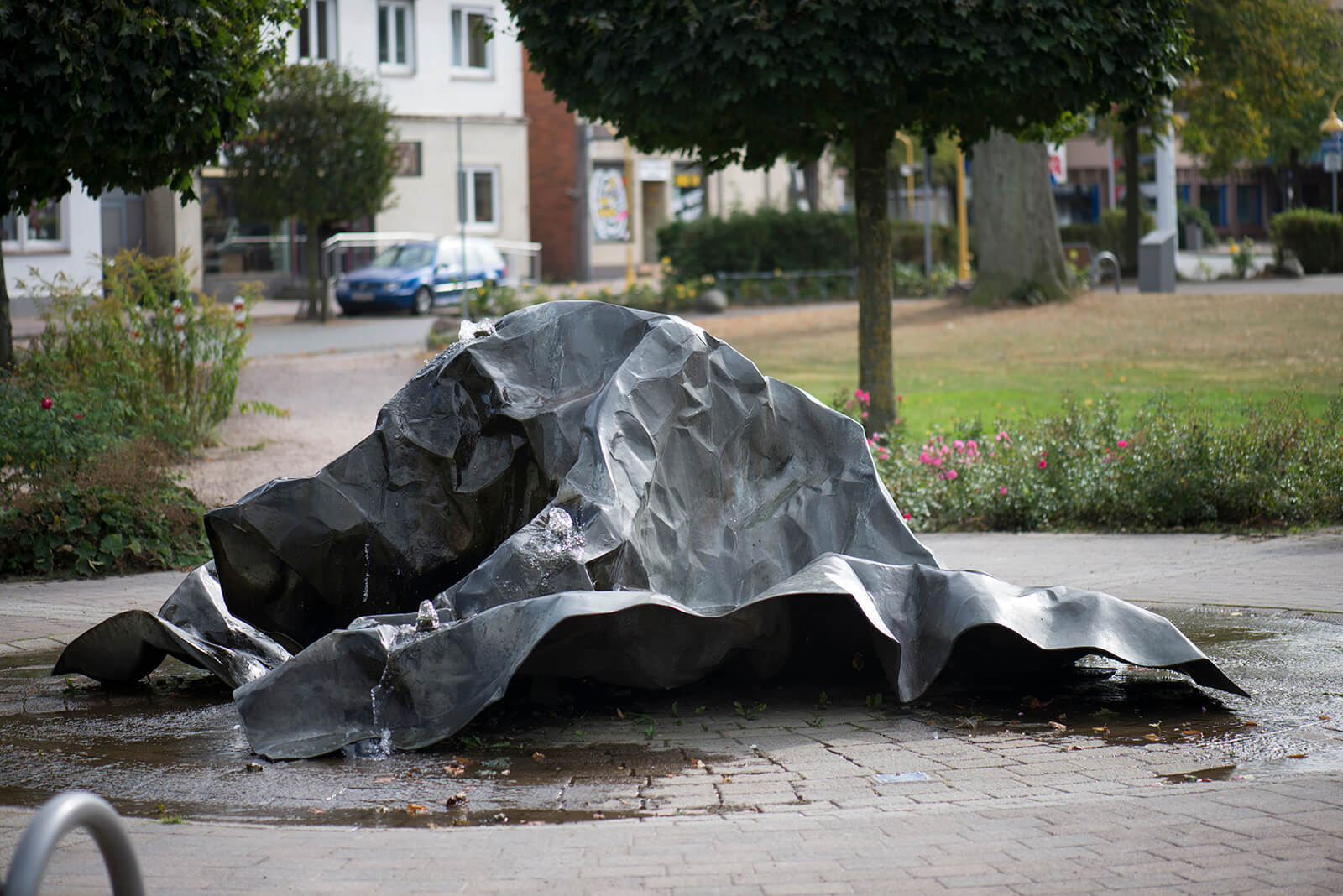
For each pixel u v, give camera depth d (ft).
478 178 144.25
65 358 47.57
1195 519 37.78
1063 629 19.67
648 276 164.14
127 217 116.88
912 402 60.34
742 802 15.57
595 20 36.88
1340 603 26.89
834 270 125.59
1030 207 98.68
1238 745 17.63
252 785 16.70
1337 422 39.78
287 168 104.01
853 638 21.07
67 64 32.12
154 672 23.95
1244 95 113.09
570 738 18.76
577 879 12.58
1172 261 102.78
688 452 21.94
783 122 38.47
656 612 18.95
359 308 118.01
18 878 7.59
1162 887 12.06
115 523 34.22
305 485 21.95
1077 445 41.04
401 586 22.20
